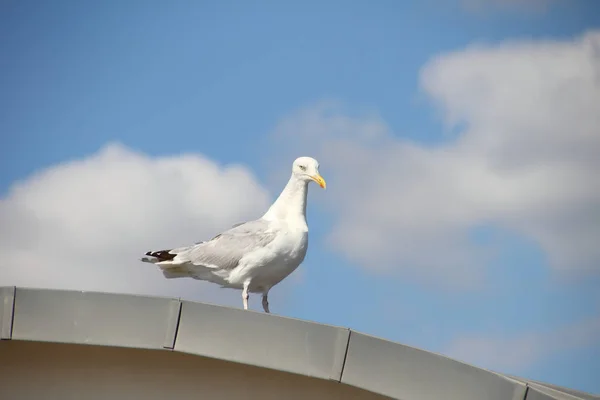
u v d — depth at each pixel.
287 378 12.45
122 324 11.93
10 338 11.88
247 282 15.27
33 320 11.91
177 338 11.92
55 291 11.98
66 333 11.90
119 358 12.42
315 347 11.89
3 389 12.26
